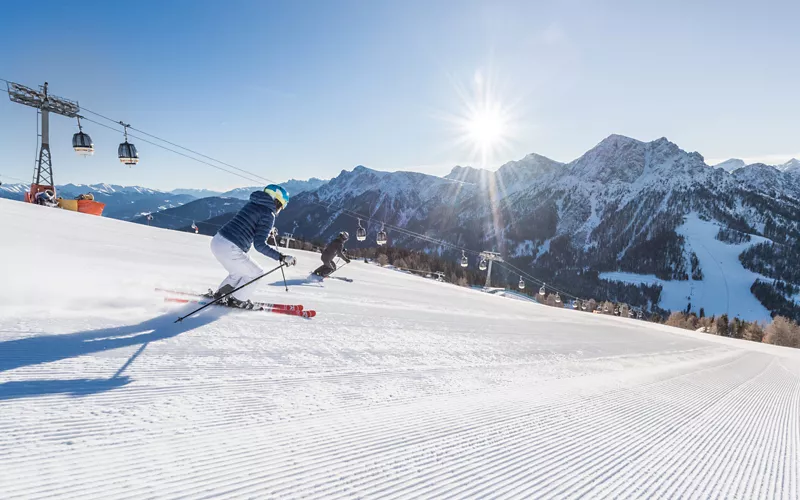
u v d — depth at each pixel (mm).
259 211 5238
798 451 3662
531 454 2605
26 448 1805
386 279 17703
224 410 2557
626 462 2711
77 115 22031
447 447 2523
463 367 4902
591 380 5453
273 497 1747
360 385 3506
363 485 1948
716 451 3260
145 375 2883
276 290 8141
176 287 6047
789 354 23625
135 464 1841
